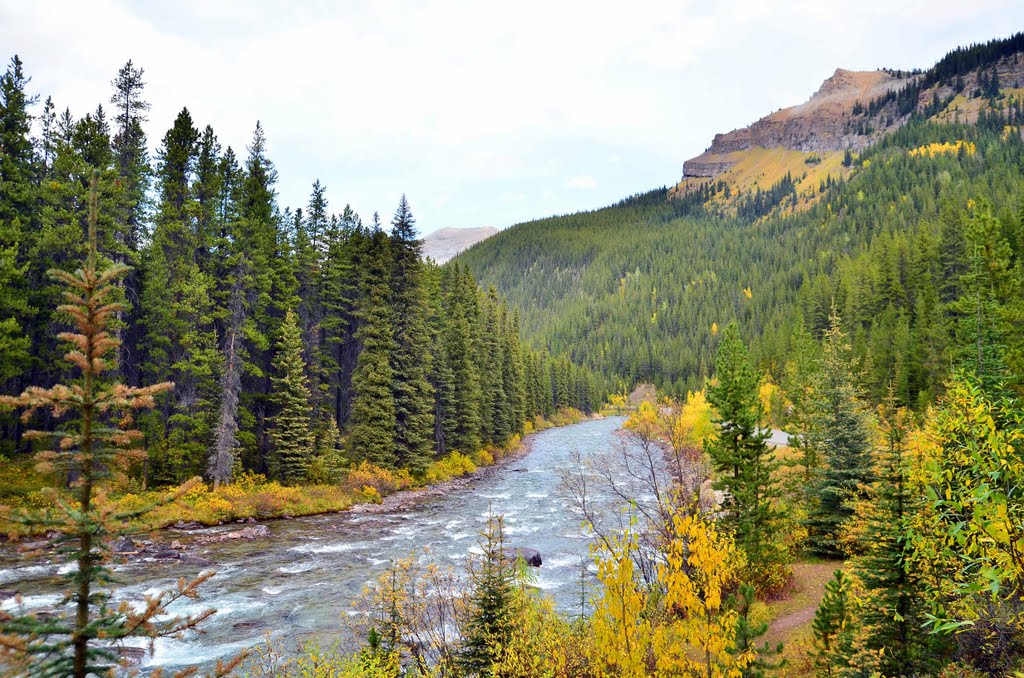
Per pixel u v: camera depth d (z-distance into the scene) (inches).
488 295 2908.5
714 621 352.5
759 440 845.8
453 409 2269.9
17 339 1270.9
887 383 2219.5
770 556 810.2
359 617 801.6
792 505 1000.2
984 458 248.5
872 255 4724.4
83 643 217.8
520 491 1862.7
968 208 4655.5
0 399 217.2
